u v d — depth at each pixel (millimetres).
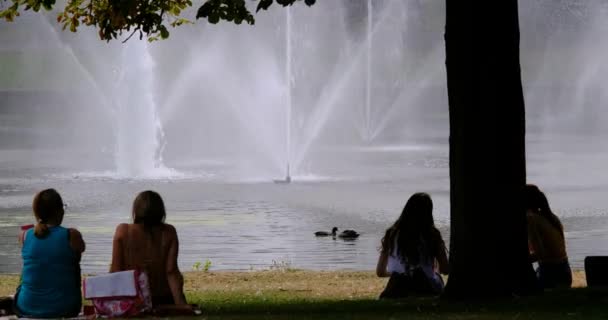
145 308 20406
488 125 24172
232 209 58562
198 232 49281
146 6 30969
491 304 22828
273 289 32375
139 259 20812
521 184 24531
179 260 41531
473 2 24078
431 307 22703
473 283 24391
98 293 20266
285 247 44938
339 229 50344
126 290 20281
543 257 27016
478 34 24094
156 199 21078
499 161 24250
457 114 24422
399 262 25375
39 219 20953
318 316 21391
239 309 24359
